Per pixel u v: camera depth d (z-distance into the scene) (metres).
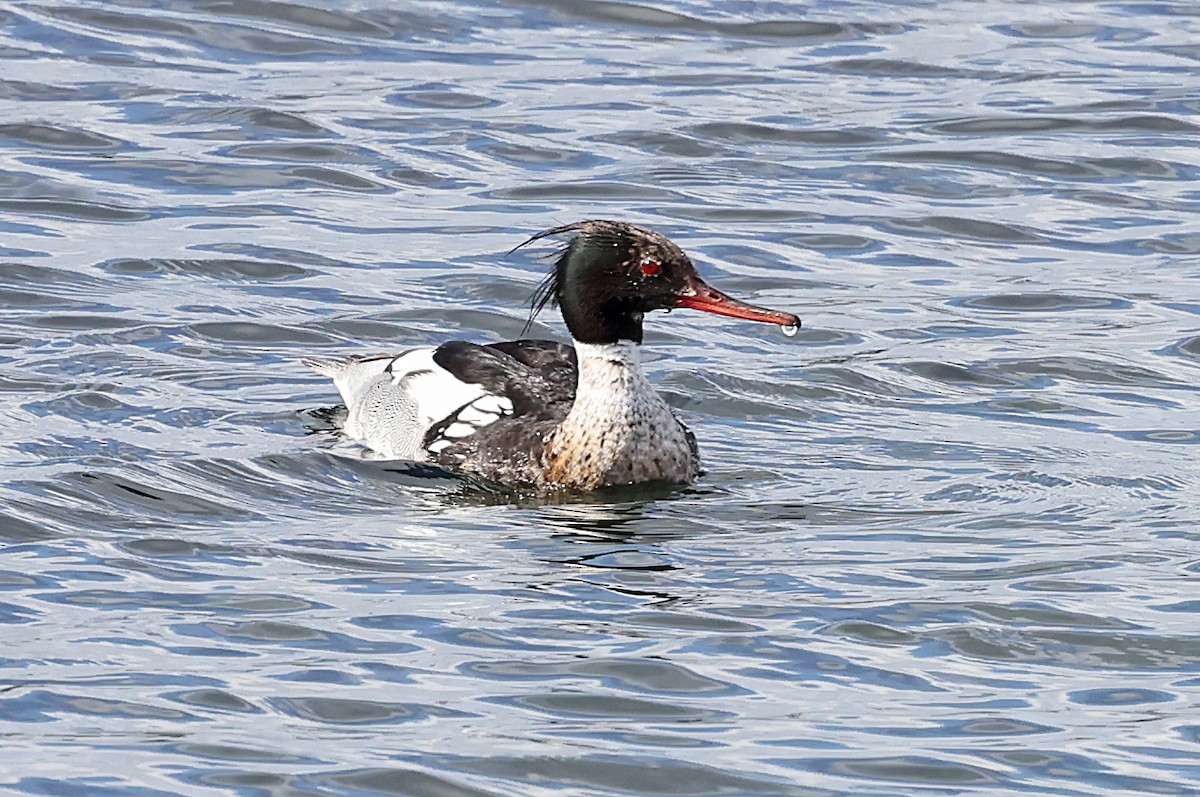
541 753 10.82
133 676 11.66
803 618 12.62
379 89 25.64
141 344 18.45
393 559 13.64
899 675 11.85
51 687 11.48
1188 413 17.03
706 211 22.45
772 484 15.40
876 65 26.94
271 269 20.55
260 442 16.25
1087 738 11.05
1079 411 17.11
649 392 15.57
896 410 17.20
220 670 11.76
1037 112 25.33
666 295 15.38
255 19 27.56
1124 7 29.31
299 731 11.05
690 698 11.49
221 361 18.22
